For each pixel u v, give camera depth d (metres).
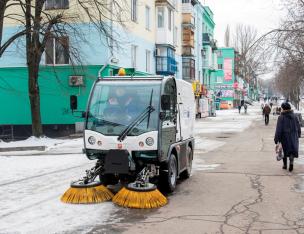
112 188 10.04
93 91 9.65
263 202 8.61
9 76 29.05
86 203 8.49
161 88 9.38
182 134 10.82
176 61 43.12
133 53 32.16
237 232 6.65
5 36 28.69
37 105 23.28
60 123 28.53
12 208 8.20
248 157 15.95
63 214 7.74
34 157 16.25
